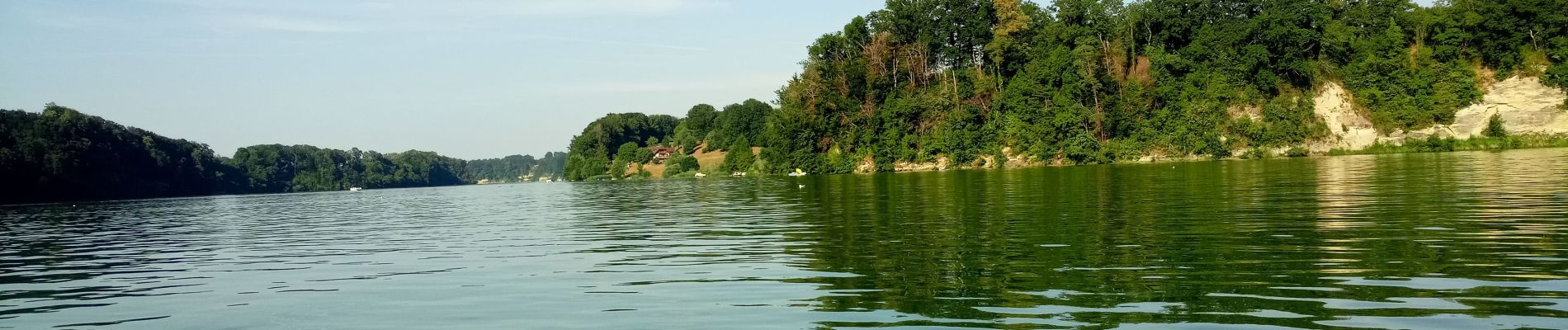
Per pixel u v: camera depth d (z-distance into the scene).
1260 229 24.38
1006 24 145.00
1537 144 115.06
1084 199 41.00
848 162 140.38
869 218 33.97
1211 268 17.69
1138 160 124.00
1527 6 123.81
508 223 39.03
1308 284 15.59
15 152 141.00
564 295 17.14
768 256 22.25
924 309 14.55
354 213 56.56
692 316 14.66
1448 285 14.99
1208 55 130.88
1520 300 13.55
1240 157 120.81
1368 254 18.81
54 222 56.00
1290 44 126.69
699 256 22.77
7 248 34.31
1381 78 126.94
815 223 32.34
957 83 146.25
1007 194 48.28
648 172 187.00
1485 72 127.06
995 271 18.42
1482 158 77.06
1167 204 35.66
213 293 19.25
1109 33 140.62
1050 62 133.25
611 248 25.70
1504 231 21.92
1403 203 31.47
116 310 17.41
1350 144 122.00
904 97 143.25
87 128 166.00
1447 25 128.50
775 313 14.70
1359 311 13.27
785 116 148.75
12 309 17.86
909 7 151.50
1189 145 123.25
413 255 25.61
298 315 16.19
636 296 16.73
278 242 32.59
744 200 52.66
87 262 27.06
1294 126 121.44
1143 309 14.03
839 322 13.84
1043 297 15.29
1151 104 131.62
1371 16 137.62
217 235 37.62
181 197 152.12
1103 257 19.78
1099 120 128.88
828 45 157.88
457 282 19.41
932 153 134.38
